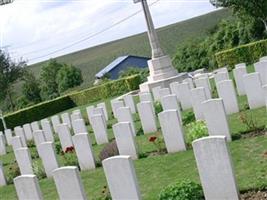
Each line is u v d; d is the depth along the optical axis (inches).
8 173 642.2
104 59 4842.5
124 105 885.8
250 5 1348.4
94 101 1823.3
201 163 326.3
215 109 468.4
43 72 2903.5
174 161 471.2
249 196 332.8
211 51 1802.4
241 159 413.7
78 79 2839.6
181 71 1888.5
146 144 576.7
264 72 709.3
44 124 848.3
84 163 545.0
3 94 2237.9
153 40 1164.5
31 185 370.6
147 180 436.5
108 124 840.3
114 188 344.8
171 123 495.5
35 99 2605.8
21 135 912.3
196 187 328.2
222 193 326.6
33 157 722.8
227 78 745.0
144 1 1158.3
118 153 540.4
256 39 1752.0
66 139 667.4
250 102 598.9
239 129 511.2
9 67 2252.7
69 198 358.9
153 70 1162.6
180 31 4443.9
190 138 499.5
